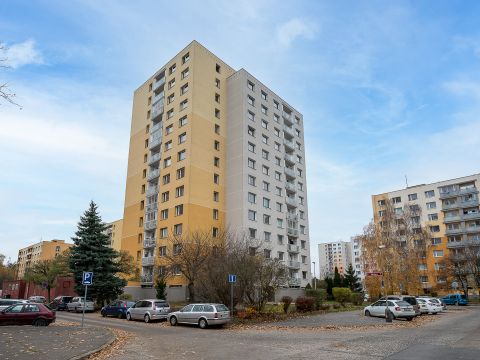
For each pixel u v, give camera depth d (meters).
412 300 30.67
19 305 21.00
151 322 25.42
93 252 38.59
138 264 52.81
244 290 26.36
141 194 56.94
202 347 13.67
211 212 49.75
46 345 12.88
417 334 17.39
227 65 58.56
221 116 55.09
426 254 52.88
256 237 50.78
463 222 77.31
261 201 53.28
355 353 11.92
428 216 81.38
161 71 58.66
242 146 52.47
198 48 53.72
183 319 22.47
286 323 23.36
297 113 68.06
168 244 43.25
